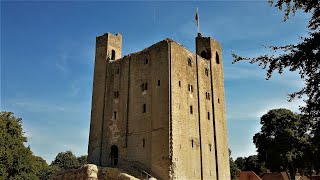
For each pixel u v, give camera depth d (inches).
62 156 4315.9
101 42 2242.9
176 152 1683.1
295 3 518.6
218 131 2075.5
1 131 1704.0
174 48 1894.7
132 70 2011.6
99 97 2118.6
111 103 2039.9
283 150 2199.8
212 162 1947.6
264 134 2549.2
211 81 2162.9
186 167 1724.9
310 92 485.7
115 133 1948.8
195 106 1940.2
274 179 3107.8
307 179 3152.1
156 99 1814.7
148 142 1768.0
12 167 1633.9
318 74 478.0
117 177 1585.9
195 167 1792.6
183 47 1985.7
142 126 1831.9
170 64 1829.5
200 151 1868.8
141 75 1951.3
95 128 2063.2
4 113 1873.8
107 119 2021.4
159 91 1813.5
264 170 3742.6
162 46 1892.2
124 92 1998.0
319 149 533.0
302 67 485.1
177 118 1759.4
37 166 1886.1
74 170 1711.4
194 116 1904.5
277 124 2466.8
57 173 1809.8
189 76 1964.8
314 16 499.2
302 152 2080.5
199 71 2070.6
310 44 472.1
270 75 508.1
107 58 2174.0
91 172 1628.9
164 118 1733.5
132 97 1947.6
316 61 470.0
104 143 1982.0
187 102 1879.9
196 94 1982.0
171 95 1765.5
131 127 1882.4
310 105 488.4
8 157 1604.3
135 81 1968.5
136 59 2016.5
